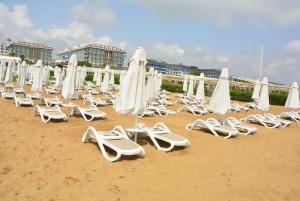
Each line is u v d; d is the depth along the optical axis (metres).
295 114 15.06
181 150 6.75
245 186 4.79
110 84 25.30
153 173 5.09
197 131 9.13
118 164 5.39
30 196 3.92
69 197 3.96
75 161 5.39
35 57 107.56
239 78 46.44
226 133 8.62
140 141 7.21
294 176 5.52
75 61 9.83
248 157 6.65
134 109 6.35
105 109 12.66
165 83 32.69
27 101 11.52
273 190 4.71
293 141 8.96
